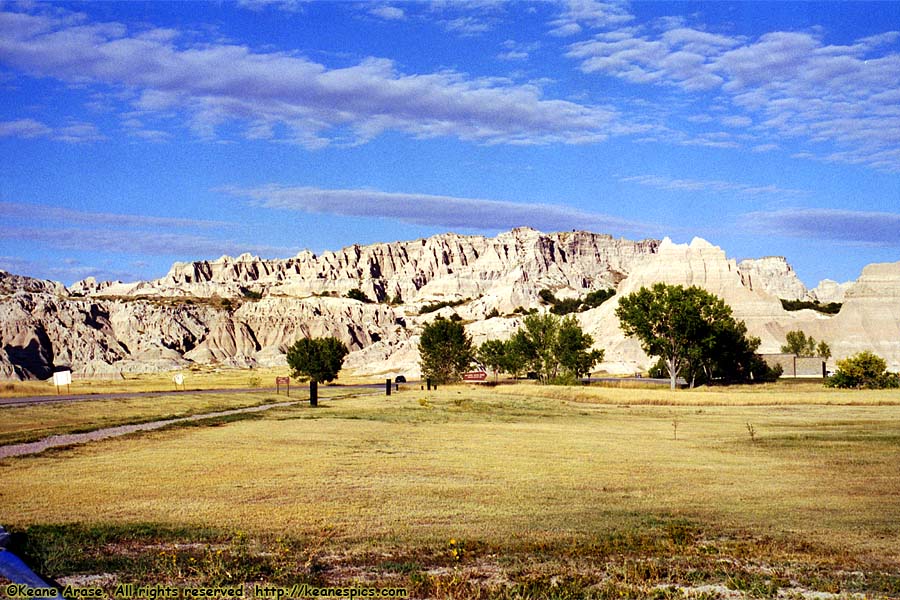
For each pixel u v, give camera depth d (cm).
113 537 1897
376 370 15962
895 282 16162
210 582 1550
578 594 1510
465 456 3475
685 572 1658
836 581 1593
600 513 2261
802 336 14825
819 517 2231
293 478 2789
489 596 1496
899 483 2823
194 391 9194
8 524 2030
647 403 7506
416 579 1577
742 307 17000
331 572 1641
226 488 2580
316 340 11931
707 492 2630
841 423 5234
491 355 11725
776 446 3959
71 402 6888
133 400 7219
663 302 9875
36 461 3222
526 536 1958
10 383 9962
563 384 9731
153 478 2773
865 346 15312
